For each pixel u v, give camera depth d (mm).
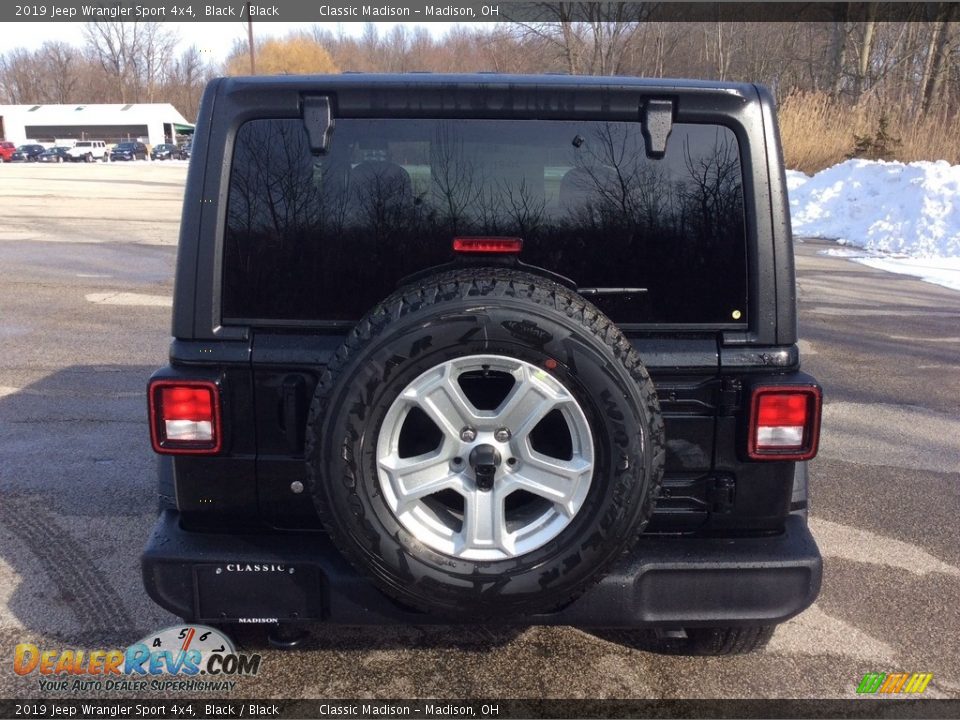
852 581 3861
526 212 2576
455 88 2504
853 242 16141
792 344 2609
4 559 3885
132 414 5988
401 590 2410
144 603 3529
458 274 2379
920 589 3799
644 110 2521
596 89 2514
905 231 15633
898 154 20531
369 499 2352
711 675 3125
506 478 2393
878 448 5613
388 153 2547
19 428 5648
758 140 2541
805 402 2568
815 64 36062
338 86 2496
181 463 2625
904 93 31219
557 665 3164
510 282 2334
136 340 7988
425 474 2389
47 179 31953
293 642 3039
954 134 21062
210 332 2557
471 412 2348
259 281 2564
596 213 2568
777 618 2654
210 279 2547
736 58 37812
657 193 2561
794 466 2686
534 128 2549
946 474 5184
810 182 19375
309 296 2574
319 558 2602
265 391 2582
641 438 2338
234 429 2605
